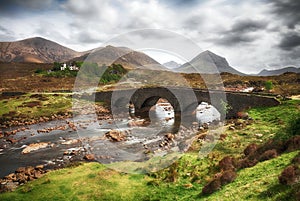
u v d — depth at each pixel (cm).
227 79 11800
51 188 2170
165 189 2073
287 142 2148
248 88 9631
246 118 4272
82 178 2330
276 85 8944
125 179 2305
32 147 4353
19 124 6388
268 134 3070
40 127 6066
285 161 1758
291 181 1305
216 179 1838
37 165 3484
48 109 7619
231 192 1546
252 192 1407
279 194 1238
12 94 9300
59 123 6438
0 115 6962
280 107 4391
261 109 4716
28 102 8075
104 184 2202
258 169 1819
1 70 16975
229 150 2748
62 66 15012
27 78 13325
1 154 4081
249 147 2491
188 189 2019
